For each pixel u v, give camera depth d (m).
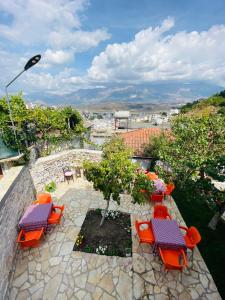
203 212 9.24
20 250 6.84
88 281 5.73
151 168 14.94
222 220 8.40
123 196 10.56
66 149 13.54
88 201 10.02
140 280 5.73
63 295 5.34
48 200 8.75
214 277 5.88
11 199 6.86
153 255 6.61
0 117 10.61
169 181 9.30
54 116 11.96
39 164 10.58
